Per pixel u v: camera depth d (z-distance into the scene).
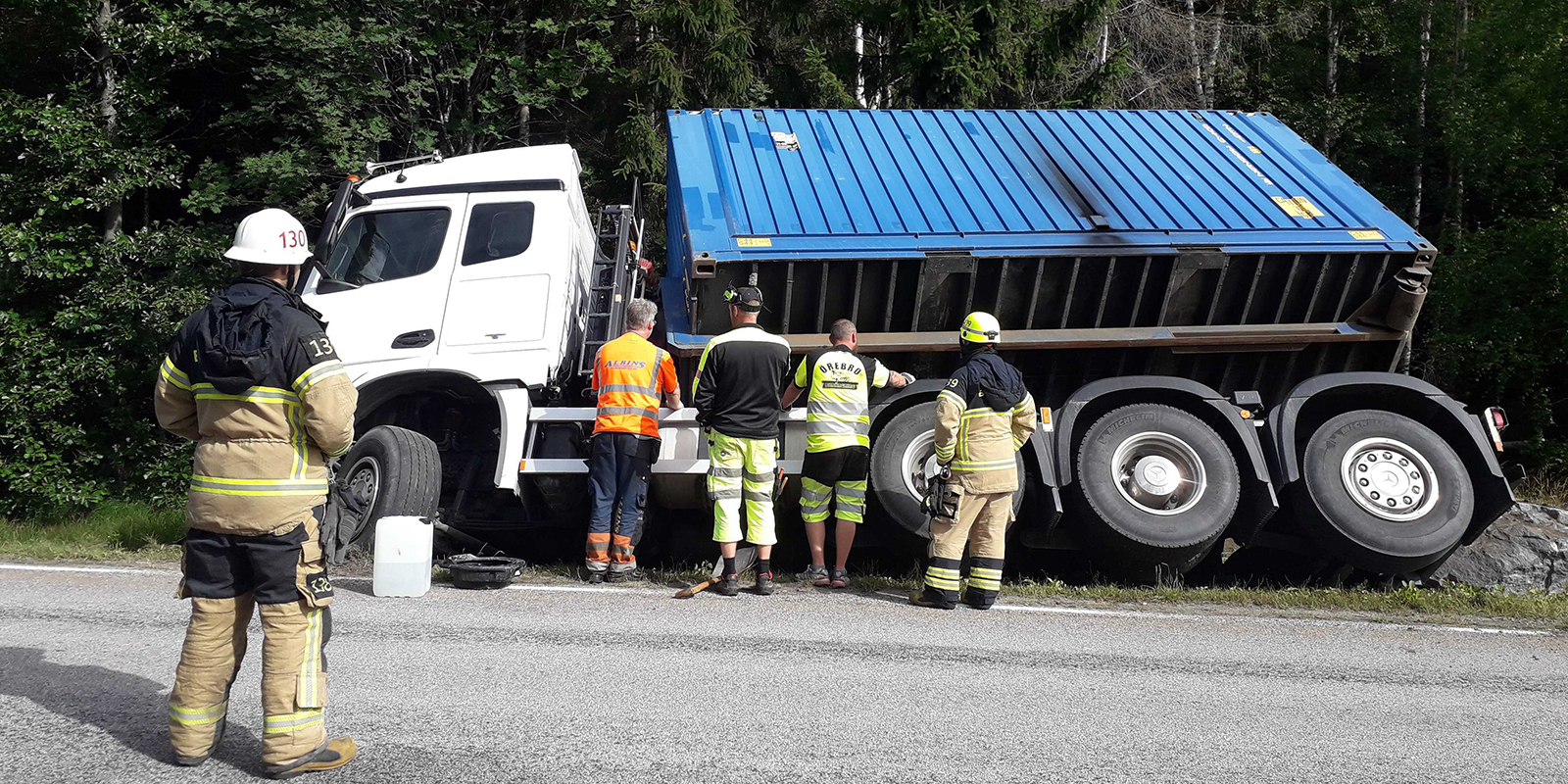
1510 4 14.51
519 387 6.94
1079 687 4.52
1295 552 7.45
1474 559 7.30
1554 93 14.02
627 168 14.30
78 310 10.55
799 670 4.59
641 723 3.83
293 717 3.19
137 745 3.44
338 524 6.45
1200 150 8.14
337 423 3.18
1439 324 13.86
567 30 14.66
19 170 10.88
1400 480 6.95
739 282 6.95
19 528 9.02
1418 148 16.27
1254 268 7.20
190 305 10.75
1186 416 6.96
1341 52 18.17
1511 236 13.41
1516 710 4.43
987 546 6.03
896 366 7.32
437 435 7.69
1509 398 13.81
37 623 4.99
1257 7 19.25
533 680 4.30
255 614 5.08
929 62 14.24
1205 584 7.56
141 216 13.99
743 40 14.68
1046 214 7.30
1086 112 8.54
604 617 5.43
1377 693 4.61
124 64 11.87
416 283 7.22
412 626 5.10
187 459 10.74
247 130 13.77
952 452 5.92
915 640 5.20
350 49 12.44
